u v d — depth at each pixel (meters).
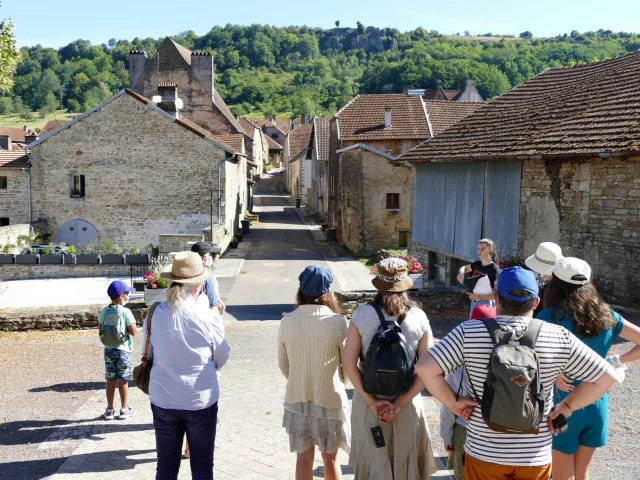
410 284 4.12
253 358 8.98
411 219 20.92
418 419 4.17
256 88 163.25
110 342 6.50
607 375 3.12
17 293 21.27
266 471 5.33
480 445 3.16
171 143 28.45
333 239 34.53
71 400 7.31
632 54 16.11
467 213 16.92
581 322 3.84
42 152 28.61
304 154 54.84
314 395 4.46
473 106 33.78
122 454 5.72
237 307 15.67
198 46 191.38
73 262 24.53
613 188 11.72
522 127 15.66
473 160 15.87
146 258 24.69
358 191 29.75
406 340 3.97
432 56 158.62
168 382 4.20
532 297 3.21
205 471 4.30
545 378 3.10
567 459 3.91
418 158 18.61
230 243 30.69
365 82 143.88
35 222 28.17
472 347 3.14
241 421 6.52
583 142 12.23
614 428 5.91
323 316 4.45
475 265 7.12
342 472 5.29
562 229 13.08
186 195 28.72
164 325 4.22
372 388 3.85
